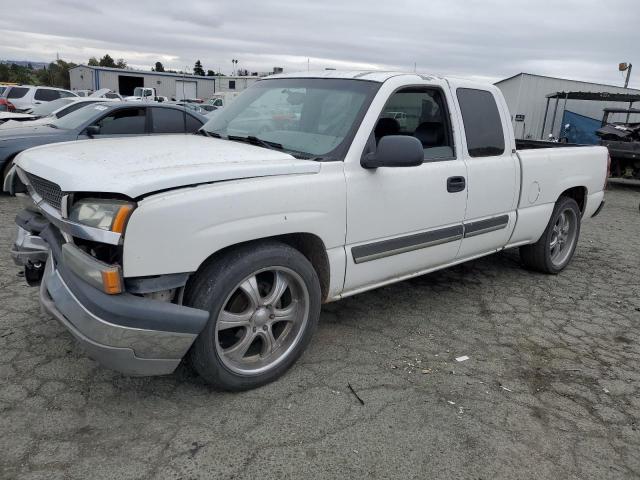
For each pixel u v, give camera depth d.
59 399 2.88
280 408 2.93
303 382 3.21
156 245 2.51
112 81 45.50
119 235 2.43
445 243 4.09
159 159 2.89
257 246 2.94
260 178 2.91
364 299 4.61
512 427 2.90
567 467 2.62
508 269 5.77
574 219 5.66
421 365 3.52
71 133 8.18
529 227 4.98
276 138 3.60
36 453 2.46
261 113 3.93
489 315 4.46
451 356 3.68
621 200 12.17
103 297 2.48
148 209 2.47
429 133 3.97
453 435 2.79
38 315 3.86
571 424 2.97
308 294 3.19
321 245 3.28
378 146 3.25
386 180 3.50
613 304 4.91
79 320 2.53
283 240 3.25
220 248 2.73
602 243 7.44
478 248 4.49
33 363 3.22
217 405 2.92
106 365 2.62
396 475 2.47
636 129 13.58
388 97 3.59
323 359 3.51
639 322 4.53
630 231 8.45
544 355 3.80
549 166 5.01
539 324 4.35
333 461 2.54
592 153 5.65
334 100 3.66
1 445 2.50
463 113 4.18
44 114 12.16
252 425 2.76
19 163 3.28
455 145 4.09
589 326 4.38
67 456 2.46
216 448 2.57
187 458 2.49
